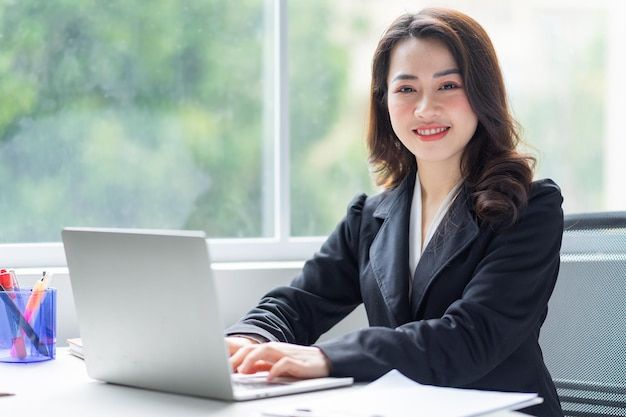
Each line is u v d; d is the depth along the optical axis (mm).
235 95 2766
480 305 1780
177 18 2711
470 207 1956
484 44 2010
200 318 1486
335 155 2877
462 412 1352
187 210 2734
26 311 1885
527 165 1977
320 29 2846
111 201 2672
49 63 2617
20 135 2609
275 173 2805
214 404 1493
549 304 2037
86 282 1633
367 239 2131
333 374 1629
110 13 2656
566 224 2078
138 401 1532
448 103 1972
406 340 1688
